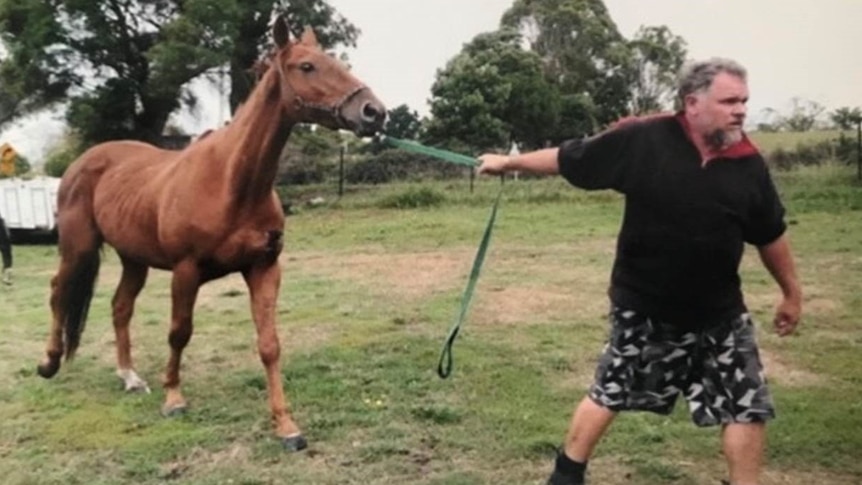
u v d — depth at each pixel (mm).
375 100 4578
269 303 5152
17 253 16875
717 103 3086
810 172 21078
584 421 3510
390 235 15758
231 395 5957
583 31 39188
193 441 5004
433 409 5336
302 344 7387
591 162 3330
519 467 4539
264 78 4898
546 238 14289
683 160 3188
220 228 5023
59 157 28469
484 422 5223
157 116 25953
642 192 3234
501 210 18812
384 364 6582
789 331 3535
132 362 6836
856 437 4820
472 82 32219
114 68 25203
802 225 14320
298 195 25031
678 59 39406
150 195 5539
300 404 5645
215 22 23250
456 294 9508
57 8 23859
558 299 9102
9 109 26031
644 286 3324
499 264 11680
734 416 3309
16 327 8641
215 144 5117
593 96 39469
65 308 6293
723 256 3213
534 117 33688
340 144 29453
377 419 5289
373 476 4461
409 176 27344
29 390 6172
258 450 4863
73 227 6211
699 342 3350
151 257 5676
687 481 4332
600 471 4453
